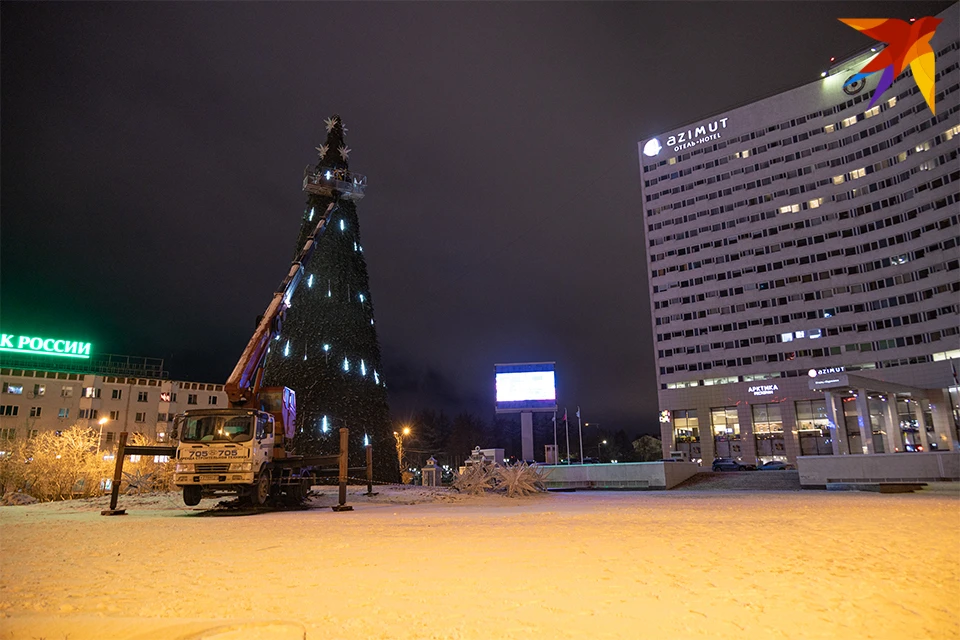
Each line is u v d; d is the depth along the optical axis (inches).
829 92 3486.7
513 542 341.7
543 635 160.2
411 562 275.6
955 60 2942.9
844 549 305.1
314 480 855.1
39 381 2876.5
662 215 3951.8
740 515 528.1
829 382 1657.2
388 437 1105.4
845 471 1189.1
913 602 193.8
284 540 365.4
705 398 3558.1
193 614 184.7
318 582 231.5
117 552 318.0
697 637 158.9
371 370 1111.0
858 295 3201.3
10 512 674.8
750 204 3651.6
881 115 3262.8
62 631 165.5
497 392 1659.7
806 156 3511.3
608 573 243.0
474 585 222.4
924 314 2952.8
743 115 3777.1
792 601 195.0
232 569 262.2
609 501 835.4
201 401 3228.3
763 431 3376.0
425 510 668.1
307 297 1109.1
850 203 3314.5
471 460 1024.2
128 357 3287.4
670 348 3735.2
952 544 323.6
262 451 704.4
